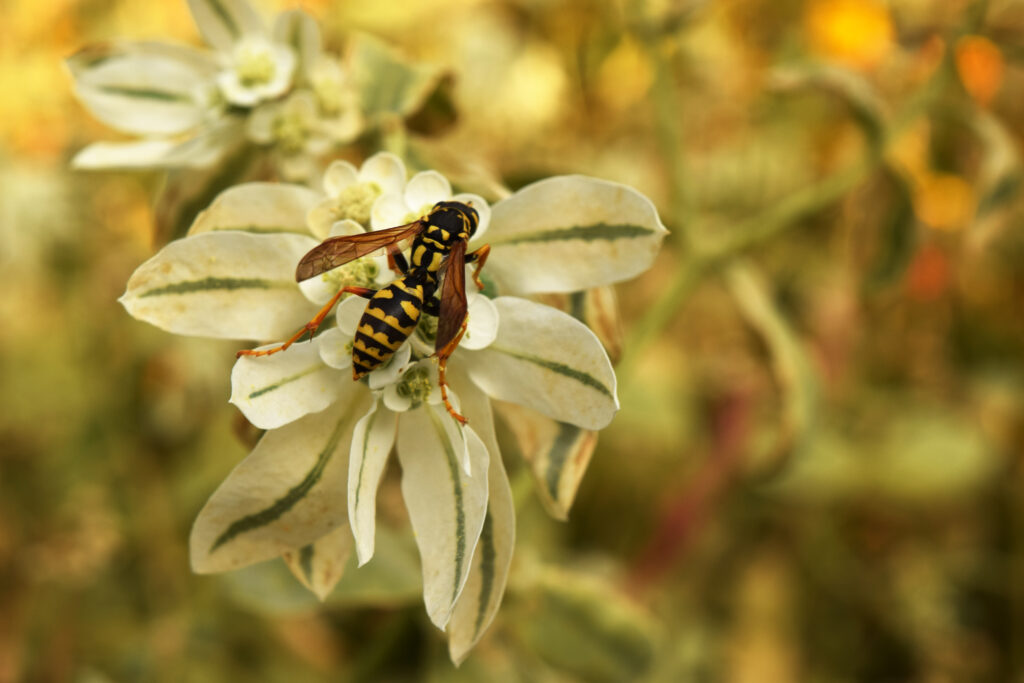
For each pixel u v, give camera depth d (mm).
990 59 357
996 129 288
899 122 290
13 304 405
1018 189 287
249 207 229
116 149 249
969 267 437
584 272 227
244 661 340
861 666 400
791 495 395
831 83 288
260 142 249
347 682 283
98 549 365
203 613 348
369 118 253
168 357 377
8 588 373
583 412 224
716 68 451
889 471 405
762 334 287
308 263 223
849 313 417
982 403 443
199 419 382
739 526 406
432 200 230
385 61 259
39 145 406
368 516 223
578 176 225
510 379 227
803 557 410
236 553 229
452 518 225
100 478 384
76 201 396
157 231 251
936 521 423
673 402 401
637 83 448
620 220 225
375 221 228
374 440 226
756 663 385
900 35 318
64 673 355
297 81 250
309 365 226
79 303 402
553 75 433
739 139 450
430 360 228
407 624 282
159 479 384
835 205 424
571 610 272
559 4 443
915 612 404
